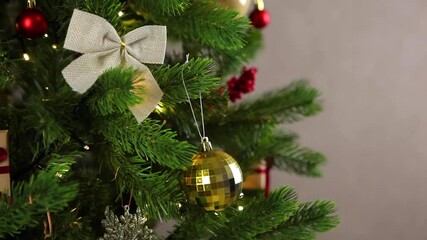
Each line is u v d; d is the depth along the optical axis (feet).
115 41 2.41
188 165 2.53
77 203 2.78
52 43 2.80
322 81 4.47
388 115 4.50
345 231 4.58
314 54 4.45
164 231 4.33
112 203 2.89
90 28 2.35
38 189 2.02
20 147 2.78
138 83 2.43
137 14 2.95
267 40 4.44
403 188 4.56
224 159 2.56
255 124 3.38
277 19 4.42
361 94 4.48
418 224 4.58
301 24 4.43
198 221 2.81
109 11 2.47
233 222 2.76
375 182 4.56
